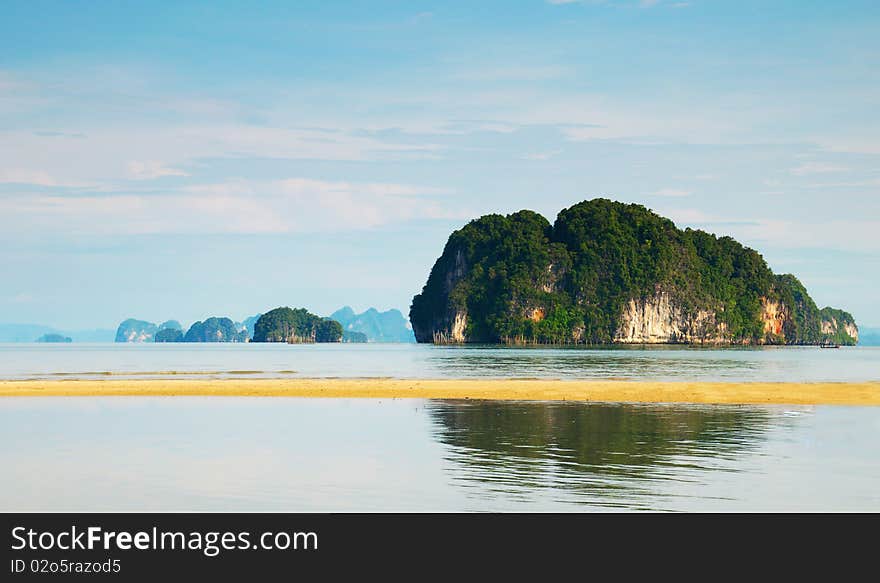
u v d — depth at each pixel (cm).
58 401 4600
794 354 18150
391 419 3794
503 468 2598
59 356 14538
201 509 2147
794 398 4688
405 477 2477
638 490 2311
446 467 2617
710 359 13225
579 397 4800
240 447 2992
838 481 2412
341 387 5312
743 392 4991
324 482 2409
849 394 4866
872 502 2180
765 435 3262
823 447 2972
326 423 3644
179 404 4450
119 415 3947
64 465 2666
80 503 2205
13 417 3872
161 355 15475
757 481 2411
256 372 7962
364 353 17162
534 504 2173
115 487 2361
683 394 4903
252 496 2262
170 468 2611
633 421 3709
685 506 2152
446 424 3609
